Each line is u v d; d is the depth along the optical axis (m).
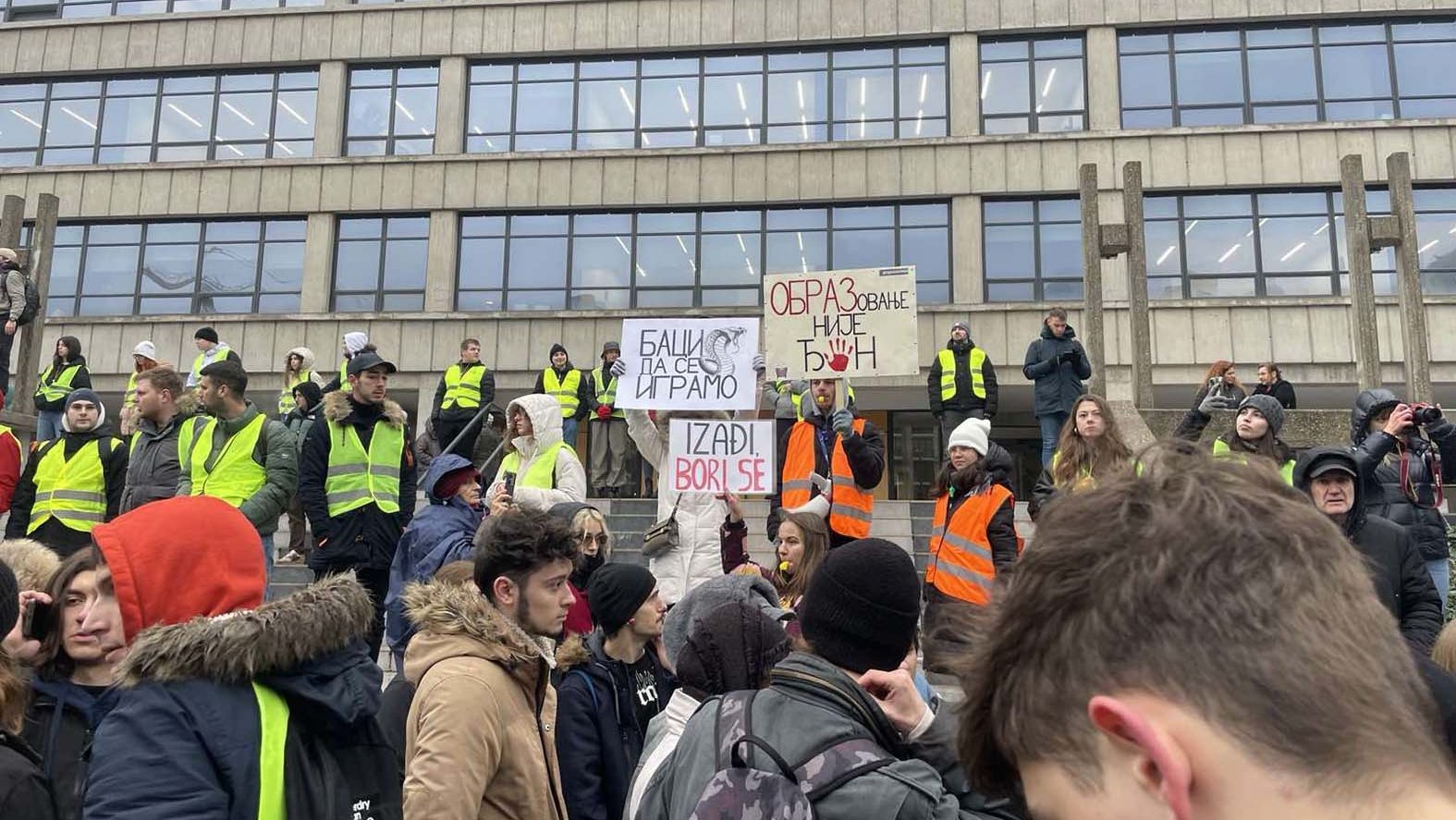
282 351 20.23
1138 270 11.54
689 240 20.39
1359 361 11.09
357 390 6.39
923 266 19.59
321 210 20.91
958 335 12.24
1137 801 0.71
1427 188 18.58
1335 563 0.72
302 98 21.78
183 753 1.89
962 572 6.12
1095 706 0.71
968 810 1.85
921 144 19.75
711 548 6.25
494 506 5.86
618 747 3.42
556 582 3.06
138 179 21.42
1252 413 5.08
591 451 13.52
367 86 21.77
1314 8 19.23
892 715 1.95
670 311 19.94
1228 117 19.39
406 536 5.22
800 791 1.67
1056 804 0.78
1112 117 19.44
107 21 22.19
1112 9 19.77
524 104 21.42
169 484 6.60
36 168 21.55
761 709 1.90
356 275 20.88
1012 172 19.38
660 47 20.98
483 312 20.14
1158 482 0.79
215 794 1.88
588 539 5.11
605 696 3.50
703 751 1.90
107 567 2.25
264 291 20.97
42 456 7.07
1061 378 11.25
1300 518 0.74
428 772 2.40
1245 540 0.71
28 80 22.53
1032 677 0.79
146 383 6.64
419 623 2.75
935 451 20.61
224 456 6.41
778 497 8.87
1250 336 18.17
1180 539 0.72
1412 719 0.68
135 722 1.92
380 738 2.23
